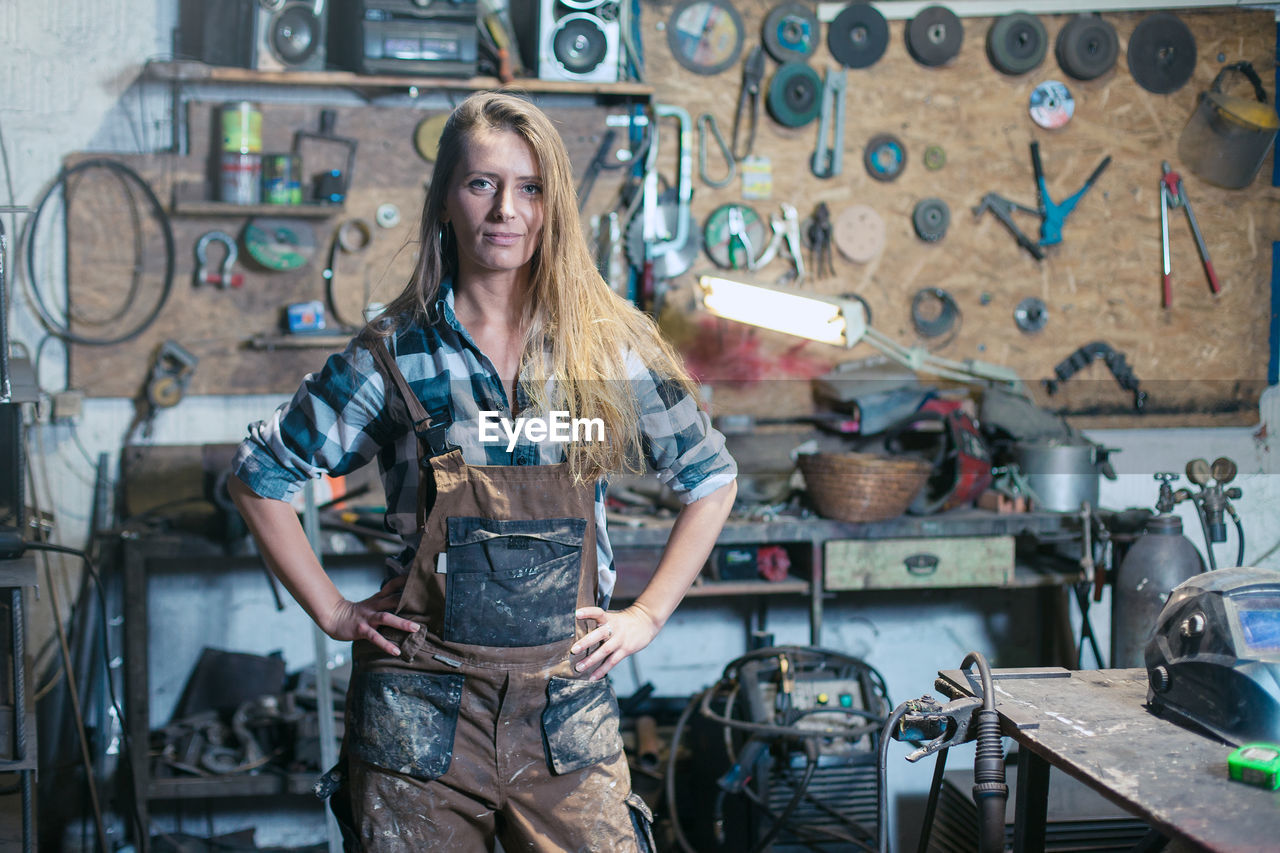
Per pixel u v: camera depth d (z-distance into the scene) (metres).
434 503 1.28
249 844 2.76
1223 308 3.21
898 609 3.15
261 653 2.88
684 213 2.98
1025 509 2.77
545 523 1.29
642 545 2.58
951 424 2.81
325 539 2.50
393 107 2.86
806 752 2.38
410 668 1.28
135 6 2.75
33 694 1.99
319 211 2.76
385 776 1.27
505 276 1.32
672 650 3.07
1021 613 3.17
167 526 2.57
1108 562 2.80
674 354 1.46
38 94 2.72
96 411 2.78
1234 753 1.09
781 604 3.08
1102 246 3.20
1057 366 3.19
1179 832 0.96
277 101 2.84
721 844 2.42
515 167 1.27
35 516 2.53
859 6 3.04
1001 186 3.17
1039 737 1.20
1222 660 1.18
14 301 2.74
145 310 2.79
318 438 1.31
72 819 2.67
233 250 2.79
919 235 3.14
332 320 2.87
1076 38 3.12
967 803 2.08
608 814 1.31
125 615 2.47
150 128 2.79
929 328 3.15
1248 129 3.12
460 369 1.30
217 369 2.82
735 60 3.02
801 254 3.11
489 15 2.83
